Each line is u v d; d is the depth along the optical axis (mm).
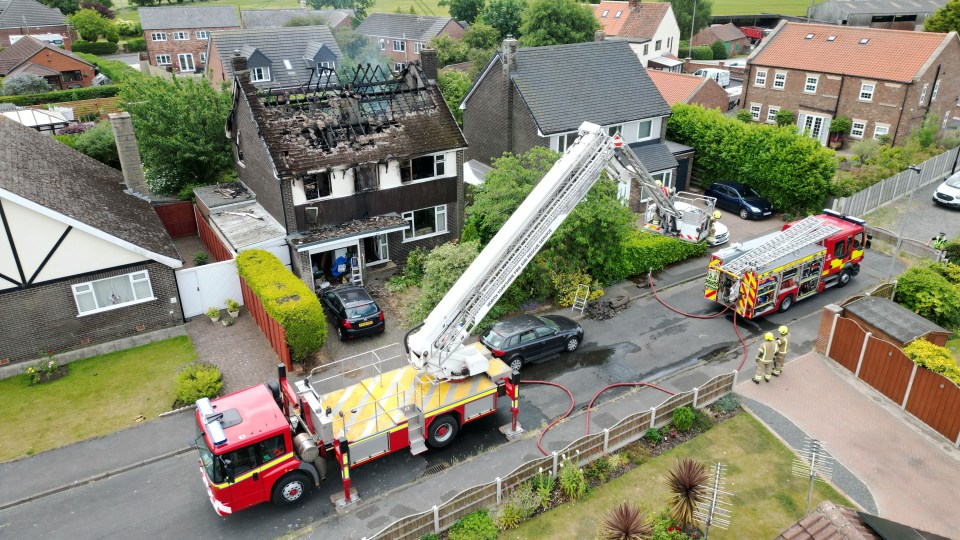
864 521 11047
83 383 20328
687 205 24984
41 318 20969
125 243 21516
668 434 17859
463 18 92250
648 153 34938
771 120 48625
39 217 19969
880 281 26938
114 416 18750
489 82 34438
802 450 17203
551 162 25688
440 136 28172
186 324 23984
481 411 17469
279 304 20656
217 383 19484
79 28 87188
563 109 32656
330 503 15570
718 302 24938
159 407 19172
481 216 26406
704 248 29453
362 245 26734
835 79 43500
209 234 28953
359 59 69000
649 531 13711
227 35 59156
